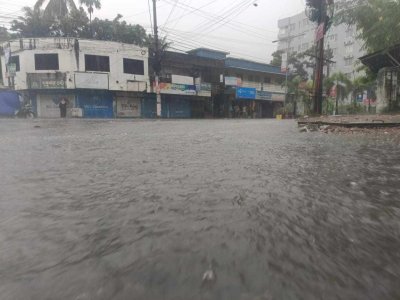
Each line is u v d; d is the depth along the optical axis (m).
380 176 2.33
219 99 38.06
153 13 28.28
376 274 0.91
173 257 1.01
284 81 41.09
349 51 54.00
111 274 0.92
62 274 0.92
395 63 13.58
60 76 27.20
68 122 14.60
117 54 28.53
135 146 4.55
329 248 1.09
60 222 1.39
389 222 1.36
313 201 1.68
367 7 13.44
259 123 12.72
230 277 0.88
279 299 0.78
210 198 1.74
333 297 0.79
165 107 33.72
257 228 1.27
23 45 27.14
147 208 1.58
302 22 59.84
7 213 1.53
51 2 31.14
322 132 6.74
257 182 2.14
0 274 0.93
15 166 2.92
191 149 4.08
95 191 1.96
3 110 28.48
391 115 11.92
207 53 37.25
